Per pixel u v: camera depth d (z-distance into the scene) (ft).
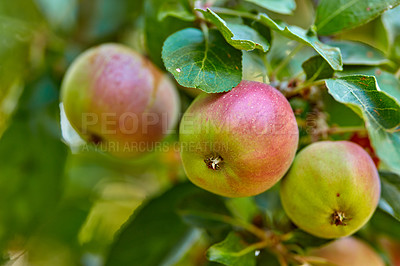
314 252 2.05
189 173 1.82
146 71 2.05
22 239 2.31
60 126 2.34
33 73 2.38
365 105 1.74
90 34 2.45
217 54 1.80
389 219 2.06
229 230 2.05
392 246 2.24
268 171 1.76
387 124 1.74
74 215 2.42
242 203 2.24
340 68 1.75
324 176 1.80
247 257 1.92
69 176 2.56
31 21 2.43
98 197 2.52
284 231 2.04
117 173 2.67
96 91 2.00
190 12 1.91
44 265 2.42
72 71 2.05
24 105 2.33
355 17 1.88
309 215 1.83
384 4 1.88
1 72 2.39
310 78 1.86
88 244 2.48
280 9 1.93
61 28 2.46
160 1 1.97
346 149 1.84
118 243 2.13
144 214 2.14
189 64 1.77
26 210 2.30
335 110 2.08
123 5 2.45
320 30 1.90
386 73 1.90
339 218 1.80
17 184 2.30
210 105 1.76
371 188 1.82
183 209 2.07
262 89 1.78
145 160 2.60
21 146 2.31
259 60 1.97
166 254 2.13
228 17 1.88
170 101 2.10
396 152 1.72
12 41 2.39
